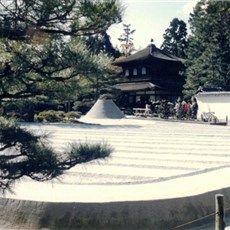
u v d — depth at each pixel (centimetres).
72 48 430
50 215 593
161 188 723
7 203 619
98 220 587
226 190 712
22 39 414
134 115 3953
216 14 4019
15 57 427
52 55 420
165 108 3494
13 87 458
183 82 4562
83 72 426
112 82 3859
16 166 445
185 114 3291
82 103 4041
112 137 1831
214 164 1107
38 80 450
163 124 2781
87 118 3334
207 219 653
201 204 654
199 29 4178
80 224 585
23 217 603
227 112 3138
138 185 769
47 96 470
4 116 484
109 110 3403
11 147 474
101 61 430
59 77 450
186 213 630
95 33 440
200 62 4162
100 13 411
